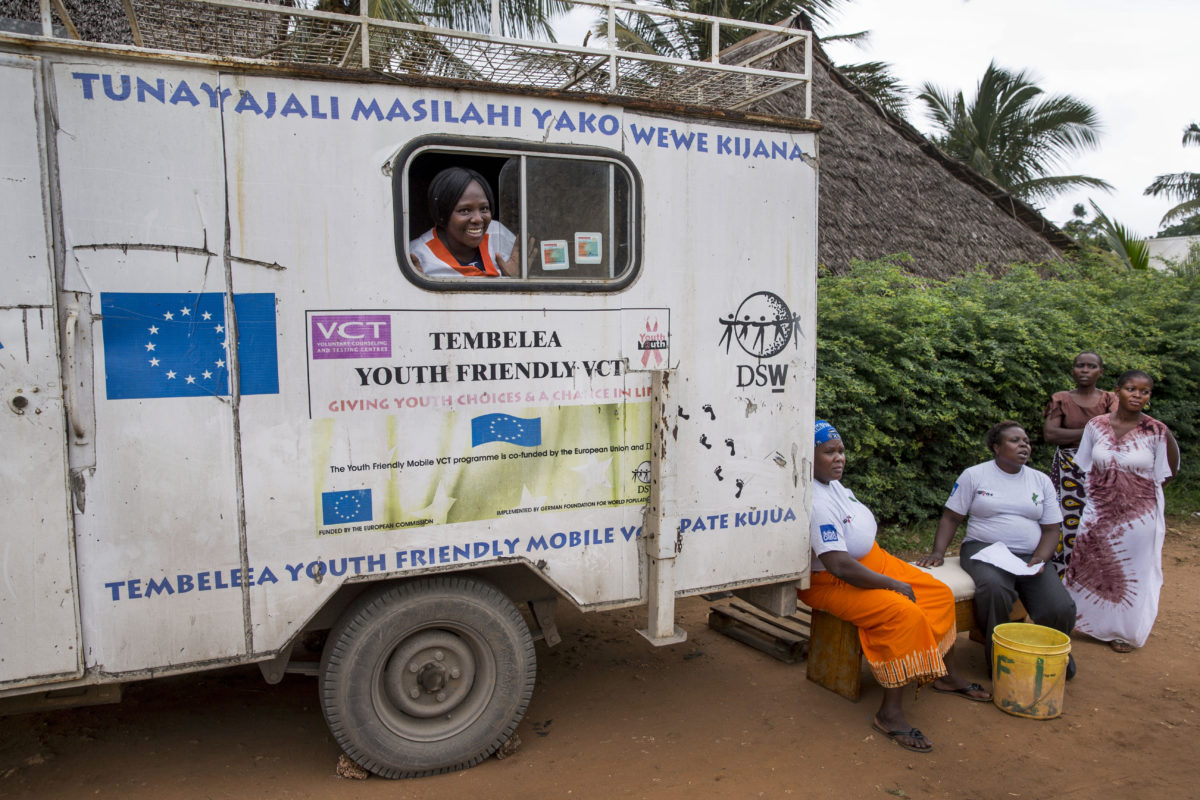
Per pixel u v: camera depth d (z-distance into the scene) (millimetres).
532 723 3549
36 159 2379
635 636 4562
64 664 2518
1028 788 3105
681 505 3262
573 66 3381
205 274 2582
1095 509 4480
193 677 3900
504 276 2971
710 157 3221
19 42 2340
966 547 4176
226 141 2578
